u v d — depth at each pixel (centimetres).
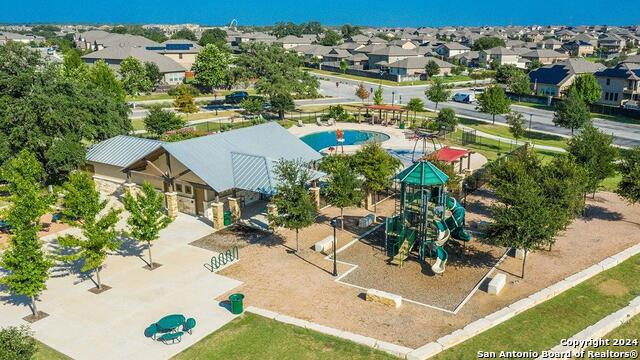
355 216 3750
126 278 2762
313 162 4278
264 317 2369
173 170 3681
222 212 3466
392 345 2133
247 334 2238
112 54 11088
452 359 2077
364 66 15550
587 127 4159
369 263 2956
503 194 2917
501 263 2961
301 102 9531
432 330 2258
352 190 3353
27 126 4053
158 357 2086
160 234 3384
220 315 2392
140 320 2358
